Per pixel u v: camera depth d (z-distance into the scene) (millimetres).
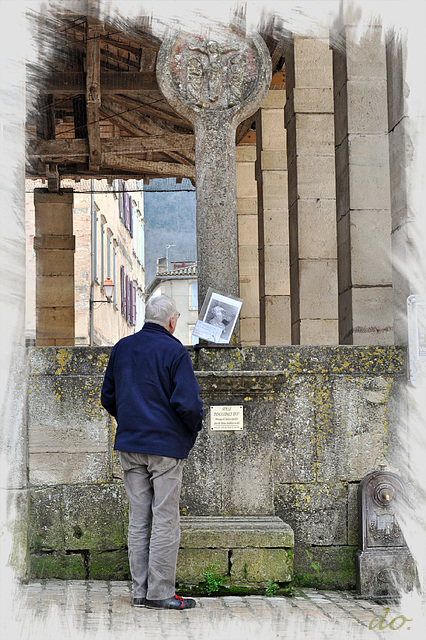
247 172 13453
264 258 11438
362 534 5543
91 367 5715
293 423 5738
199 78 6168
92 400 5684
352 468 5742
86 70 10516
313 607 5027
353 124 7477
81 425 5668
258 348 5781
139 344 4945
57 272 13547
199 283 5977
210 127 6102
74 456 5645
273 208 11484
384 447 5773
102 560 5598
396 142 5980
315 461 5730
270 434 5594
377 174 7473
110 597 5055
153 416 4816
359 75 7492
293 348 5797
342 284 7684
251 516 5523
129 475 4914
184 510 5520
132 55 12188
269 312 11336
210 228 5969
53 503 5609
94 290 27297
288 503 5695
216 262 5934
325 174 9367
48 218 13602
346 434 5762
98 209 27969
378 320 7395
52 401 5668
